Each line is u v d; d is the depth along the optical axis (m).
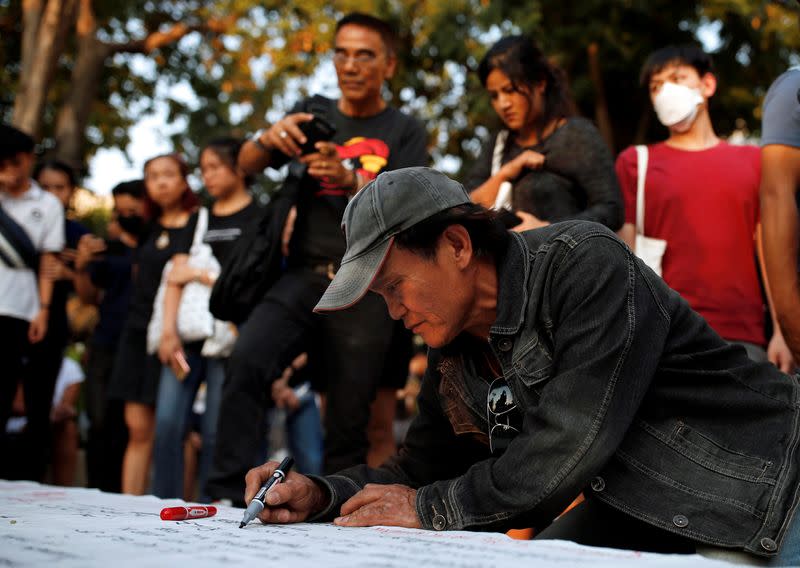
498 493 1.92
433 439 2.35
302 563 1.46
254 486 2.18
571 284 1.92
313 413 5.46
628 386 1.88
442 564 1.45
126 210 5.81
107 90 15.55
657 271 3.54
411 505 2.03
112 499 2.74
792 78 2.77
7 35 14.79
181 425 4.55
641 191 3.65
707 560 1.51
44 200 5.25
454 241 1.97
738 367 2.01
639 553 1.57
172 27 14.96
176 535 1.83
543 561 1.48
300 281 3.63
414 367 8.06
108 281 5.65
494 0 10.55
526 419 1.95
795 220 2.75
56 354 5.52
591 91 11.20
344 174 3.52
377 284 2.00
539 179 3.30
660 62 3.74
